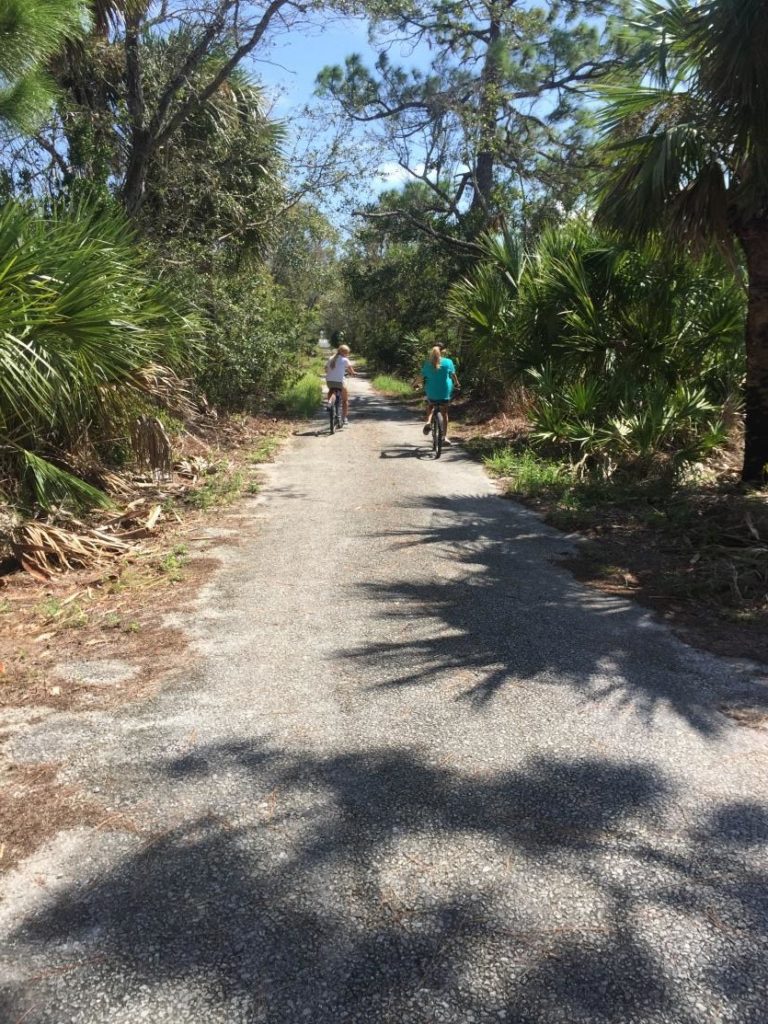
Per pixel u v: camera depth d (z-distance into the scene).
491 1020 1.80
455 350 20.59
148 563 5.57
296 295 24.34
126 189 11.51
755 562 5.44
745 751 3.03
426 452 11.41
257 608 4.68
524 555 5.95
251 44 10.95
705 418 9.85
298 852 2.39
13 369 5.32
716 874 2.30
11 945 2.03
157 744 3.07
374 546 6.12
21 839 2.47
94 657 3.95
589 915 2.13
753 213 7.59
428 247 22.53
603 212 8.48
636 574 5.46
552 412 10.19
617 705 3.42
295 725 3.22
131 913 2.14
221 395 13.20
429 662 3.88
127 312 6.73
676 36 7.61
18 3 5.34
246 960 1.97
